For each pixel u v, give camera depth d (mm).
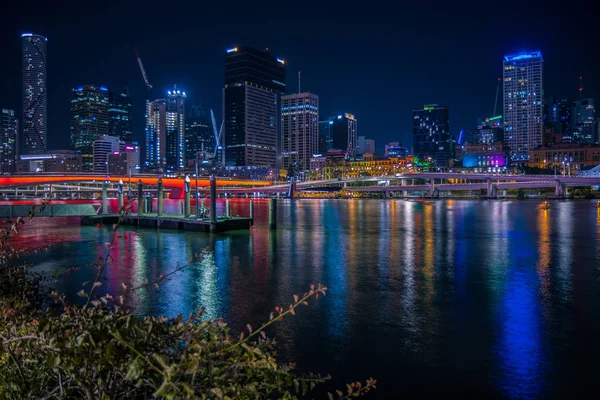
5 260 6352
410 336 11898
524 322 13164
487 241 36938
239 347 3414
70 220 60188
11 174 140500
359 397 8367
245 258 26641
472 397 8453
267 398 3646
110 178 152625
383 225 56812
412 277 20500
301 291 17453
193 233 41531
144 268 22719
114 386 2881
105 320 2963
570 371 9578
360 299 16109
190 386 2656
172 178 164500
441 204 154875
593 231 46406
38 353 3381
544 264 24312
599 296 16484
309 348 10984
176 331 3287
